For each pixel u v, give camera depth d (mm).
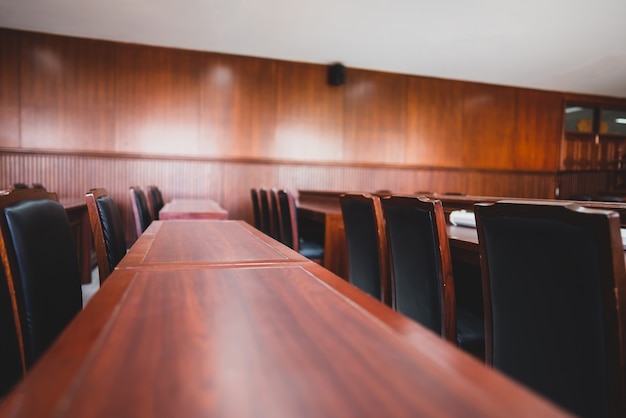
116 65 5605
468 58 6047
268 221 4055
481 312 2244
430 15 4656
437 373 477
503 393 433
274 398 419
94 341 567
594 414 934
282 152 6281
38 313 1034
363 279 2109
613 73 6633
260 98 6160
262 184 6234
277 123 6242
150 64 5727
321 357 518
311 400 415
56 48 5387
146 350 537
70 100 5457
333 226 3121
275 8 4570
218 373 473
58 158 5449
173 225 2053
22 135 5312
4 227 975
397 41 5453
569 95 7766
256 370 481
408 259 1674
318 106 6414
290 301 765
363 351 538
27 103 5316
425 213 1510
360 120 6621
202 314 687
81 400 415
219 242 1512
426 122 6945
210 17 4840
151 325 631
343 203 2266
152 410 397
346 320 660
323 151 6457
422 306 1604
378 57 6090
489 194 7367
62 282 1239
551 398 1032
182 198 5918
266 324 638
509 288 1133
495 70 6570
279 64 6227
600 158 8281
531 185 7645
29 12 4754
